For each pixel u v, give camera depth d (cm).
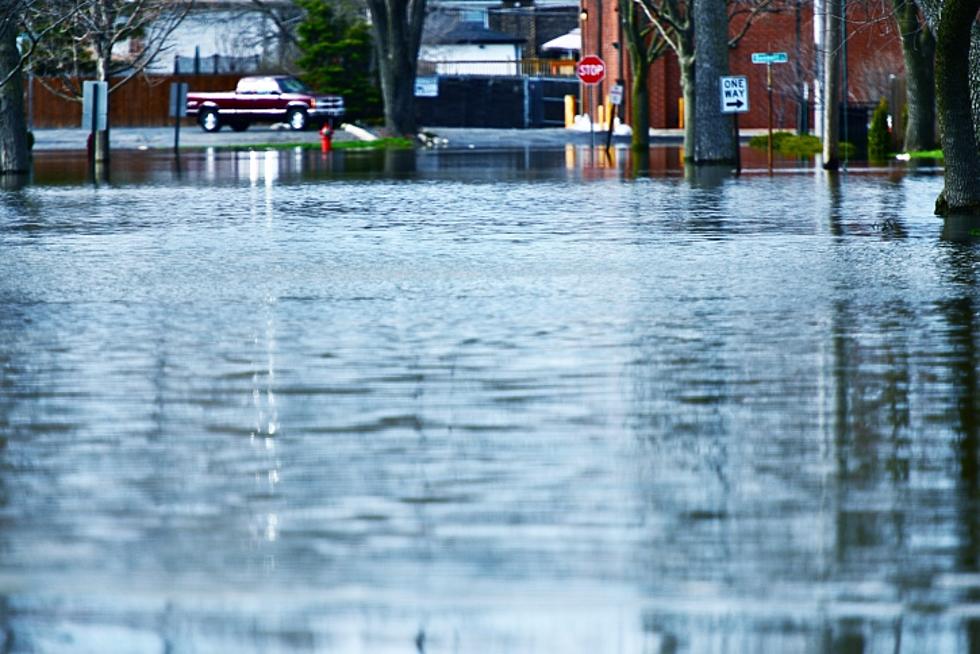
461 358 3117
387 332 3478
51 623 1553
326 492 2059
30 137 14738
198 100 19162
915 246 5244
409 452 2292
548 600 1605
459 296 4091
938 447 2303
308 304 3972
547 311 3784
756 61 10506
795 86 15938
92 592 1645
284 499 2023
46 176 10700
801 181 9188
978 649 1463
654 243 5419
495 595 1623
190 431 2462
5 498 2041
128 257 5169
